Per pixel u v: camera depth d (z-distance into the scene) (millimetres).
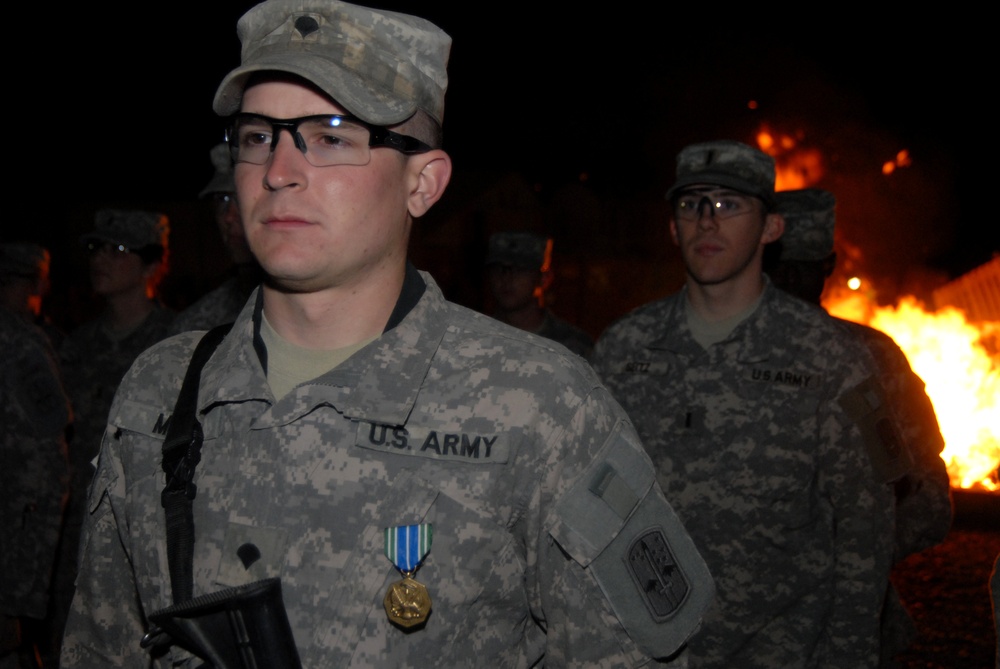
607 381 3379
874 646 2963
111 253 5320
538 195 30766
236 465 1566
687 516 3098
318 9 1593
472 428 1548
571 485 1574
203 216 24938
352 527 1495
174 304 23641
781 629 2986
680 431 3170
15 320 3885
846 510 3016
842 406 3043
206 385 1631
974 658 5648
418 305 1652
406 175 1646
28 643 4289
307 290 1596
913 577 7406
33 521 3777
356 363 1582
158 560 1602
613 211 30859
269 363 1644
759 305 3232
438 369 1597
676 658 1659
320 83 1501
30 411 3779
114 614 1748
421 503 1498
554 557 1583
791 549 3014
